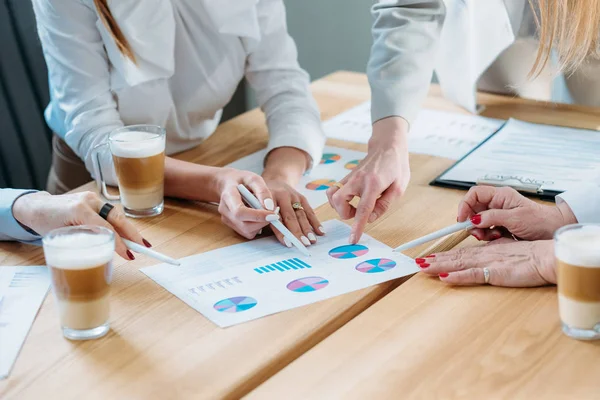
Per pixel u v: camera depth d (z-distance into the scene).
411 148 1.59
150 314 1.01
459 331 0.95
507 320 0.98
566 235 0.94
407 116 1.45
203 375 0.89
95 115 1.49
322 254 1.17
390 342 0.93
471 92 1.73
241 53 1.68
